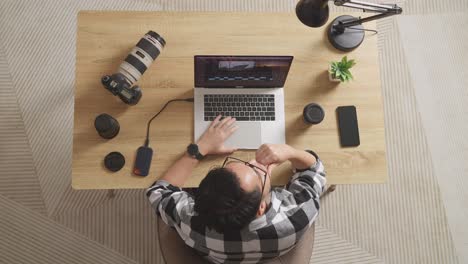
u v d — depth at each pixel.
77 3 2.43
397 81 2.45
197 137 1.60
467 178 2.33
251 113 1.63
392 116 2.40
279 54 1.71
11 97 2.29
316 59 1.71
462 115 2.42
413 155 2.35
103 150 1.58
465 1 2.57
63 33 2.40
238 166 1.17
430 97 2.44
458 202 2.29
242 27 1.72
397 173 2.31
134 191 2.19
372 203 2.26
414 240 2.23
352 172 1.61
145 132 1.60
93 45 1.67
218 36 1.71
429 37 2.52
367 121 1.65
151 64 1.66
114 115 1.61
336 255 2.18
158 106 1.63
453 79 2.47
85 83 1.64
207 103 1.62
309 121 1.61
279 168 1.60
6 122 2.26
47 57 2.36
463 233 2.25
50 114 2.29
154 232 2.14
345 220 2.23
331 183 1.61
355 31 1.71
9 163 2.21
